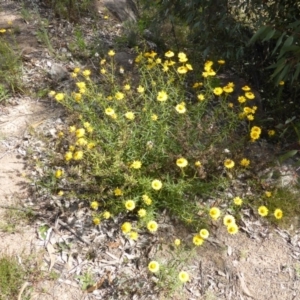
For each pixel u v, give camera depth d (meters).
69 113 1.45
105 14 2.26
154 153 1.23
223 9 1.60
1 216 1.18
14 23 2.04
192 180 1.20
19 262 1.08
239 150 1.32
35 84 1.65
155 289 1.05
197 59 1.81
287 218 1.24
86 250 1.12
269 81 1.64
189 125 1.28
